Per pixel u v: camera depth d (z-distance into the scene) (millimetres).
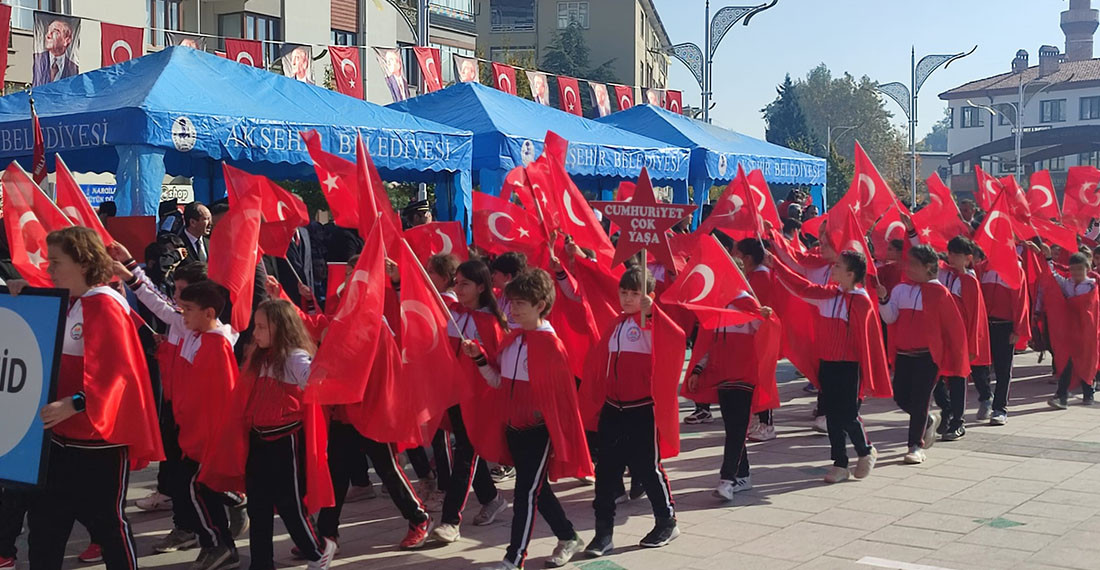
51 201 5773
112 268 4957
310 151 7301
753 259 8680
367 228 6496
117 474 4910
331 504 5570
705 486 7910
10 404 4660
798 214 14000
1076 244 12594
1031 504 7250
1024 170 60594
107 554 4938
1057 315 11188
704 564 5973
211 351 5730
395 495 6301
